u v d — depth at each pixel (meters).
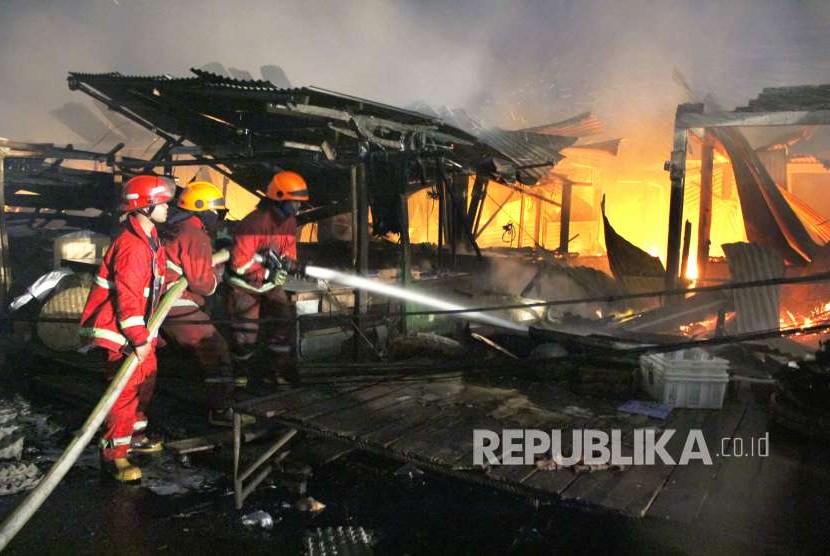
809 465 4.09
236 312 6.29
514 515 4.62
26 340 8.16
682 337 6.52
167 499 4.80
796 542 3.26
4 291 8.80
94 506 4.66
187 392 6.37
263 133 8.93
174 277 5.46
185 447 5.19
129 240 4.68
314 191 10.41
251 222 6.10
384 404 5.13
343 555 4.02
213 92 7.64
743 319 9.10
